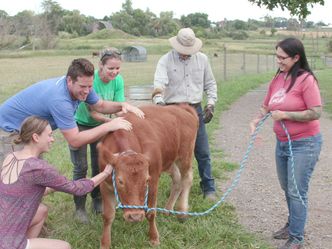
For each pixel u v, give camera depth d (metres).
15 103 4.48
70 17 101.19
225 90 19.95
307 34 99.69
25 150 3.80
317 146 4.64
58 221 5.51
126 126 4.68
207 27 112.00
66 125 4.34
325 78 28.69
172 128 5.28
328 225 5.63
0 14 68.25
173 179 5.77
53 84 4.38
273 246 5.04
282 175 4.92
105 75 5.32
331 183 7.27
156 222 5.44
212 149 9.45
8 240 3.61
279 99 4.62
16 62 40.38
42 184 3.73
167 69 6.17
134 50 44.72
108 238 4.81
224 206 6.04
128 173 4.10
